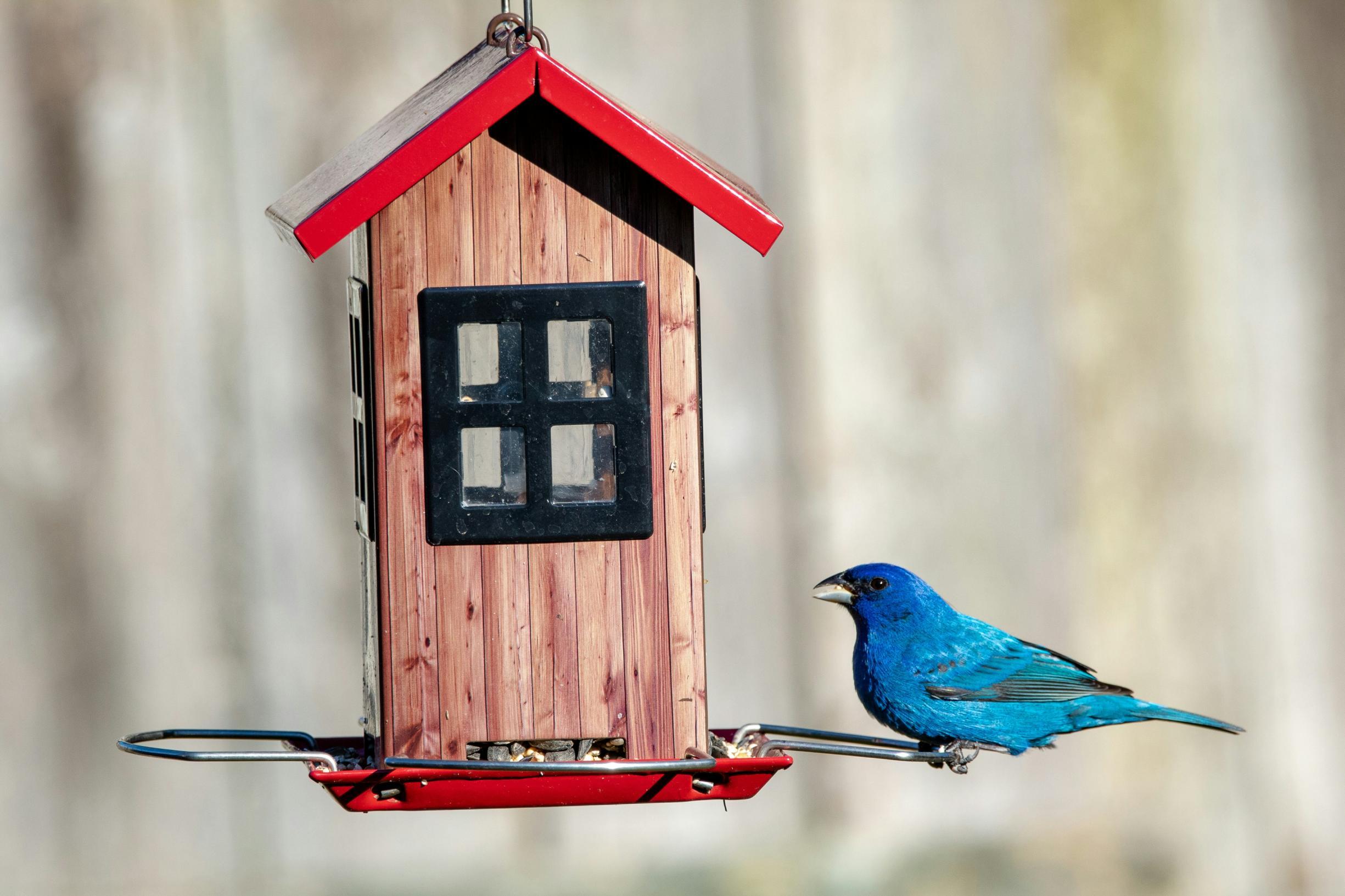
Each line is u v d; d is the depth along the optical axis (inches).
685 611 309.6
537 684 307.3
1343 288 599.8
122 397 502.6
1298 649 592.1
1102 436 578.9
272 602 510.9
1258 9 594.9
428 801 302.0
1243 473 589.6
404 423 305.3
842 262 552.1
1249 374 591.8
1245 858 584.1
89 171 500.7
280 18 510.0
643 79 533.0
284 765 522.6
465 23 518.9
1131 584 578.9
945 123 562.3
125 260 502.6
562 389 308.2
